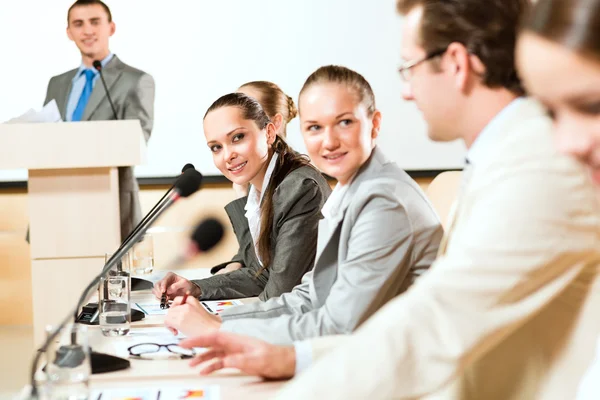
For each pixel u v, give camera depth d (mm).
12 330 4340
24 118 2785
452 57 992
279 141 2299
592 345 931
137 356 1461
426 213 1517
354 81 1550
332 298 1482
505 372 992
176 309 1616
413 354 837
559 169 837
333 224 1612
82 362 1116
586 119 641
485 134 986
